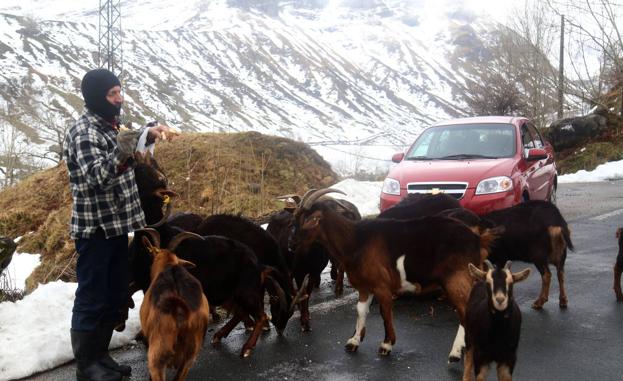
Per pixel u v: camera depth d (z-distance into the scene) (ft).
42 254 46.14
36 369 19.69
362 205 49.47
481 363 17.39
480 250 21.50
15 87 355.97
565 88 107.24
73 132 18.06
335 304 27.48
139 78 466.70
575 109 122.31
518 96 122.83
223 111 451.53
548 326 23.65
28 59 425.69
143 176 20.20
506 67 129.39
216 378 19.54
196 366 20.56
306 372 19.93
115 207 18.45
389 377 19.40
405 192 33.91
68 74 416.87
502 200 32.50
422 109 556.92
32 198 54.49
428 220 21.71
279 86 554.46
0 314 23.36
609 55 99.71
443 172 33.63
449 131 38.40
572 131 87.51
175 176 53.11
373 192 54.54
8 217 52.24
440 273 21.03
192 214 27.84
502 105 122.72
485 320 17.06
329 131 445.37
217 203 49.55
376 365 20.43
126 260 19.27
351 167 119.85
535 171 37.63
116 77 18.60
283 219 28.25
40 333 21.56
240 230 25.04
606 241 37.60
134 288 21.42
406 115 531.09
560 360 20.29
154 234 19.33
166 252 18.71
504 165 33.99
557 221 25.93
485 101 124.67
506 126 37.73
